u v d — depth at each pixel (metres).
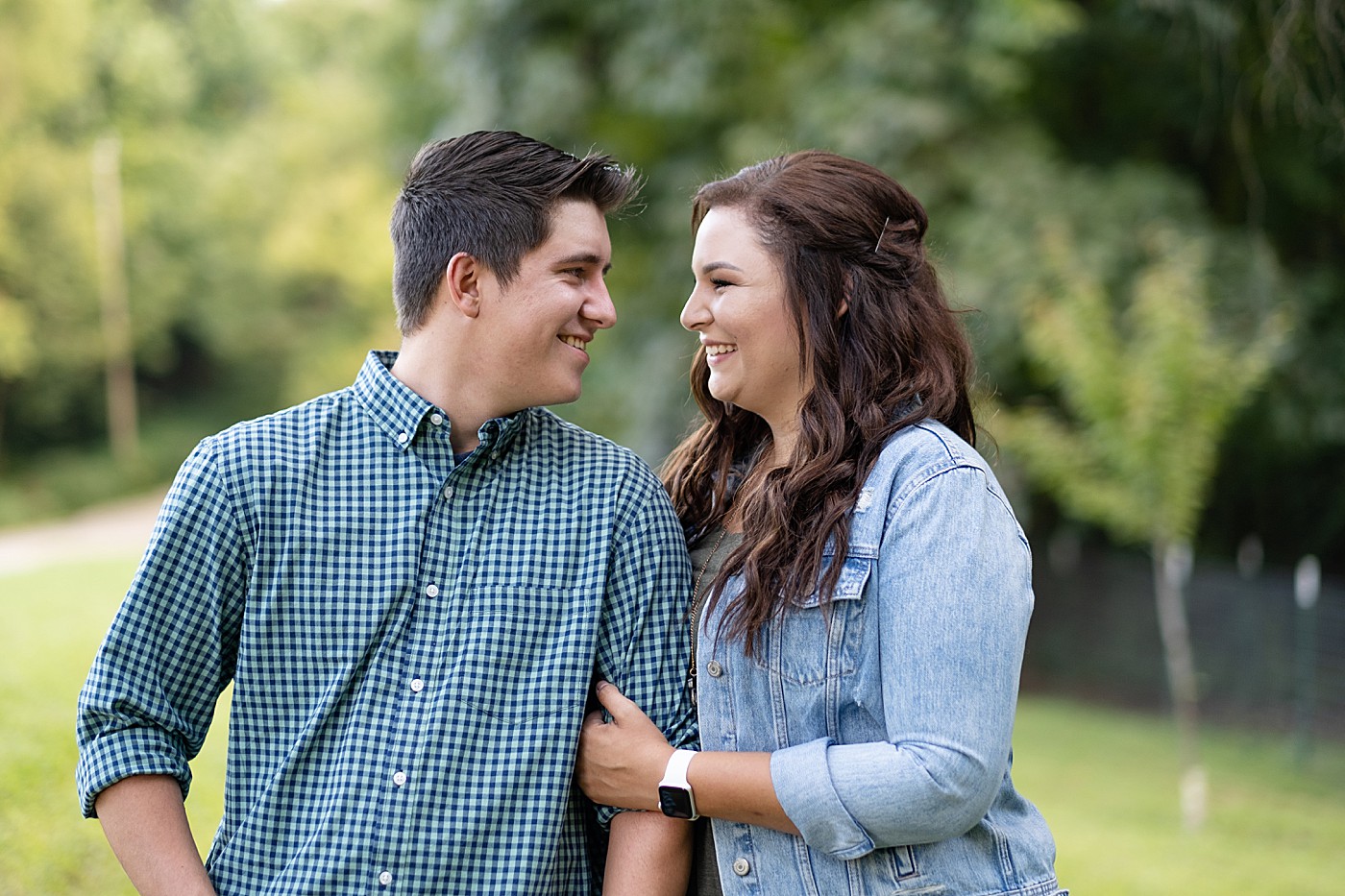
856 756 1.82
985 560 1.85
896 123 10.02
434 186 2.08
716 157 11.43
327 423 2.05
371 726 1.93
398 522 2.00
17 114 24.23
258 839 1.92
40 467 25.05
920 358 2.08
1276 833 7.37
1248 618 10.26
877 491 1.96
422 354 2.11
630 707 2.01
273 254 26.64
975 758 1.78
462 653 1.97
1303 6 5.19
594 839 2.14
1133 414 8.28
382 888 1.90
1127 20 8.57
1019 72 10.79
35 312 24.86
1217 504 12.94
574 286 2.06
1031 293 9.41
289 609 1.97
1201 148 10.98
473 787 1.94
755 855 1.96
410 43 18.08
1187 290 8.46
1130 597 11.18
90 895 3.48
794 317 2.07
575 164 2.06
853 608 1.92
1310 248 11.24
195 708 2.00
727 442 2.36
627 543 2.09
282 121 28.19
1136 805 7.85
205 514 1.96
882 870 1.89
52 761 4.05
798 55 11.24
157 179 26.70
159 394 28.02
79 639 5.59
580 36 11.57
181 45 28.25
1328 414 10.62
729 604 2.00
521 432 2.12
